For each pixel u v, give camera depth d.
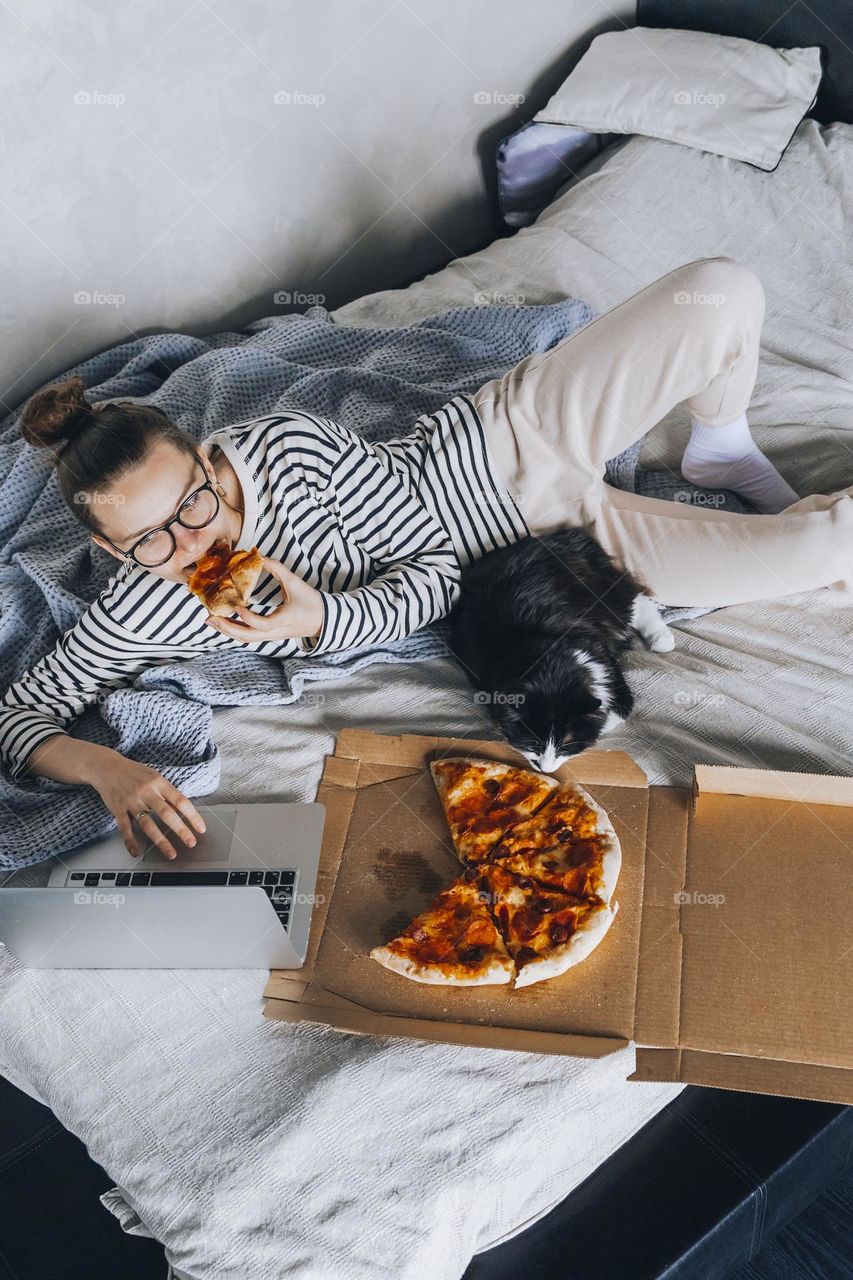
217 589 1.33
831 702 1.47
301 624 1.40
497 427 1.56
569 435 1.54
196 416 2.04
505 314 2.11
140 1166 1.10
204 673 1.60
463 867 1.32
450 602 1.58
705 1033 1.13
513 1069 1.13
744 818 1.32
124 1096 1.16
